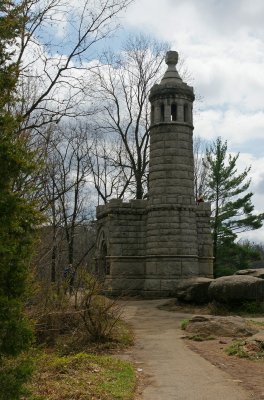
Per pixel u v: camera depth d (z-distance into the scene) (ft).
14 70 22.85
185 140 105.40
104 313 47.24
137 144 134.00
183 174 103.86
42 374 31.86
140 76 135.13
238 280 76.69
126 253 106.93
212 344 46.75
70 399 26.89
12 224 20.62
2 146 20.52
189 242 101.91
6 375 20.01
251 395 28.07
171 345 46.47
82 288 52.75
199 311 77.25
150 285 100.73
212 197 142.31
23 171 21.29
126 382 30.48
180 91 106.42
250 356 39.63
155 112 106.93
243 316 72.08
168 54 110.22
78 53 58.23
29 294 21.93
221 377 32.78
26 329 20.58
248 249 141.38
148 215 105.19
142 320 67.67
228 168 141.69
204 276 108.27
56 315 45.62
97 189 138.10
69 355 41.29
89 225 122.62
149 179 106.93
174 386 30.35
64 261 87.81
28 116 52.37
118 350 43.65
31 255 21.90
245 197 141.38
